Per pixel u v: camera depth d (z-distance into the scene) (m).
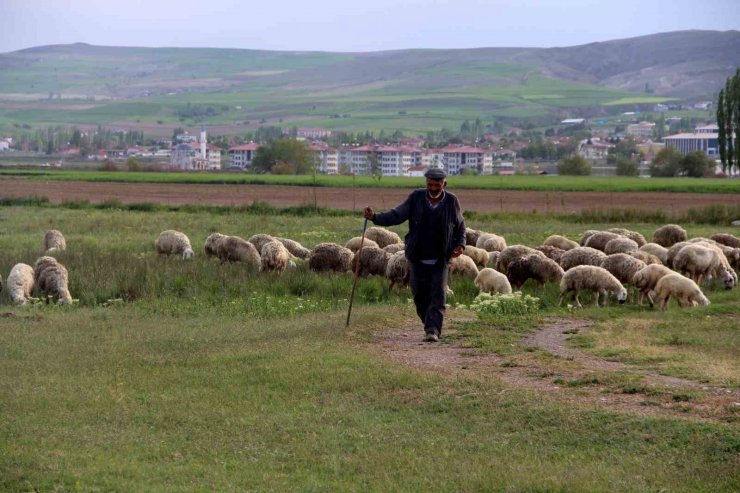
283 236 35.97
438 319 14.31
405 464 8.66
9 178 88.94
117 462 8.71
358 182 83.88
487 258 24.48
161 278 21.70
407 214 14.25
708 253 21.72
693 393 10.45
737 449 8.69
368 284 21.05
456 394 10.90
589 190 74.62
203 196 65.94
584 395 10.71
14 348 14.12
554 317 17.06
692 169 133.62
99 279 21.47
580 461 8.66
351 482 8.23
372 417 10.20
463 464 8.60
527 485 7.96
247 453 9.09
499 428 9.71
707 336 14.70
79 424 10.05
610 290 18.72
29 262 24.09
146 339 14.98
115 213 48.97
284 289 20.94
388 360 12.77
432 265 14.34
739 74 84.75
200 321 17.12
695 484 7.98
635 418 9.62
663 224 44.28
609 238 27.08
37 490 7.95
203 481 8.23
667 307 18.53
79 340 14.89
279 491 7.98
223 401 10.97
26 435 9.58
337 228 40.41
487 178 103.06
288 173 130.88
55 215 47.09
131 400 11.05
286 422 10.06
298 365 12.57
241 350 13.81
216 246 26.02
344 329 15.11
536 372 11.88
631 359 12.76
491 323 15.91
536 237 36.50
